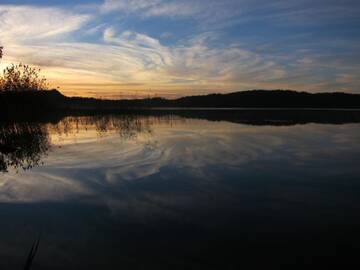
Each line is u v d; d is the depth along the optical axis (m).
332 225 7.66
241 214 8.34
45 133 24.89
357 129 27.80
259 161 14.41
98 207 8.88
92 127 29.62
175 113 56.78
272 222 7.85
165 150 17.16
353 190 10.33
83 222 7.94
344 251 6.45
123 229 7.53
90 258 6.31
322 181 11.32
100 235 7.25
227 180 11.43
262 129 28.02
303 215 8.29
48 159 15.11
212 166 13.45
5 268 6.00
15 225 7.81
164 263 6.13
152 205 9.03
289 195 9.86
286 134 24.12
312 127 29.84
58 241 7.00
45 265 6.10
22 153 16.69
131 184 11.00
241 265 6.02
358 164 13.80
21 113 30.48
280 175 12.09
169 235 7.21
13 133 23.48
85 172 12.63
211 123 34.97
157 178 11.70
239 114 56.34
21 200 9.51
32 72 31.55
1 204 9.20
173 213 8.43
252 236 7.11
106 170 12.89
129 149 17.55
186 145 18.83
